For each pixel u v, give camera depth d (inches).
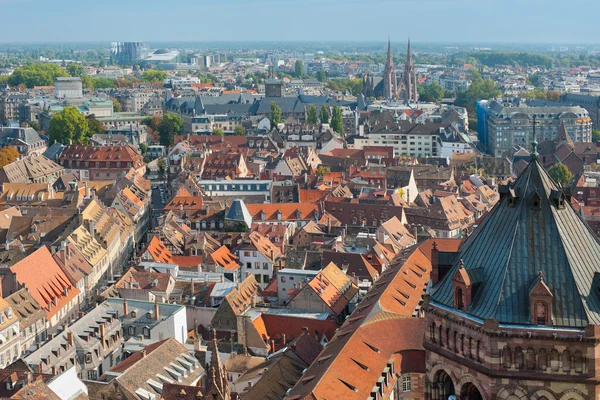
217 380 4749.0
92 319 7559.1
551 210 3211.1
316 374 5374.0
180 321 7854.3
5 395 5570.9
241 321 7519.7
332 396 5059.1
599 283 3073.3
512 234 3198.8
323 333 7755.9
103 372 7303.2
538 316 3014.3
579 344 2957.7
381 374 5462.6
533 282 3075.8
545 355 2994.6
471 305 3132.4
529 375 3002.0
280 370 6225.4
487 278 3166.8
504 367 3031.5
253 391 6013.8
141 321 7844.5
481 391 3095.5
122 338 7731.3
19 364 6574.8
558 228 3176.7
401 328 5974.4
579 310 3011.8
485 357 3048.7
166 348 6737.2
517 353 3016.7
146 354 6850.4
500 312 3056.1
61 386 5861.2
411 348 5807.1
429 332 3302.2
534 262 3125.0
